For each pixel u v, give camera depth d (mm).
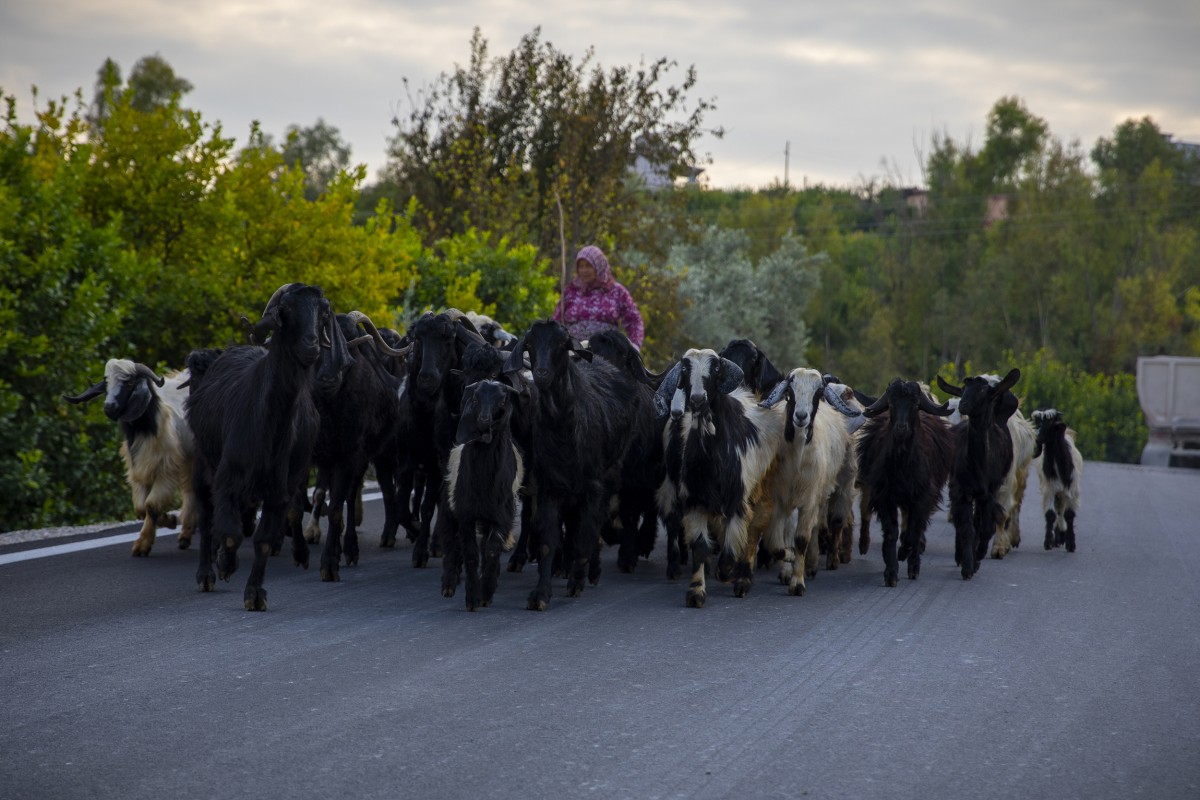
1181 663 9977
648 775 6906
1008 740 7684
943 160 115062
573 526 12867
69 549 15016
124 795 6453
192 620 10852
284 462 11406
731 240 75188
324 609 11523
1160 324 97188
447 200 43625
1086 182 107000
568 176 40188
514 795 6551
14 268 19703
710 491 12336
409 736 7547
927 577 14656
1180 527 20922
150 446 14438
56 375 19969
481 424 11016
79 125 25844
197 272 24031
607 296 17281
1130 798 6648
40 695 8320
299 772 6844
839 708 8375
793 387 13125
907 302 106812
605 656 9844
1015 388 65812
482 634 10578
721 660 9789
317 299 11273
